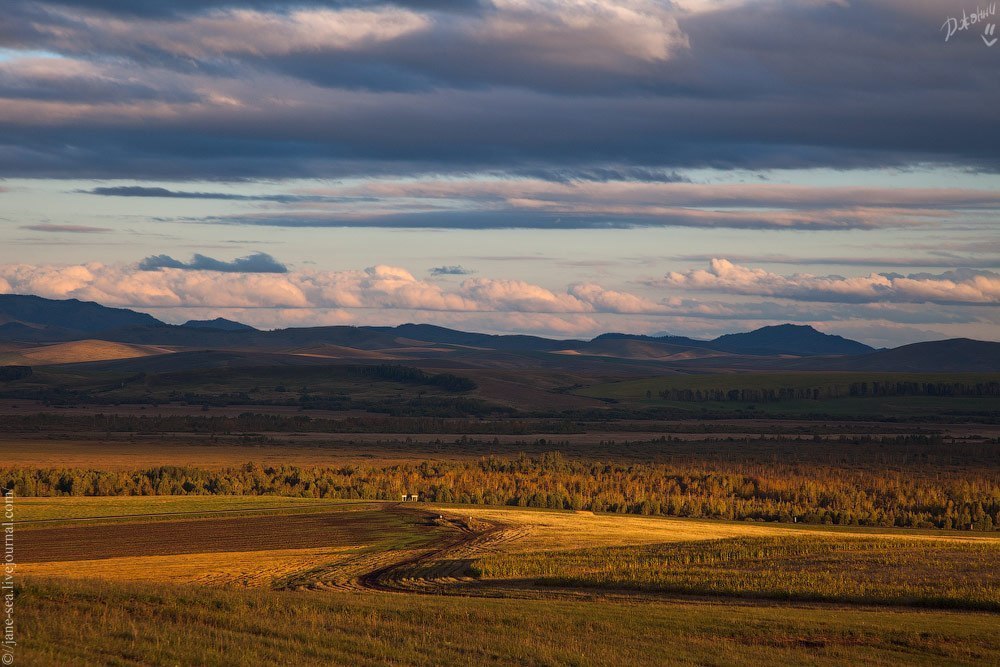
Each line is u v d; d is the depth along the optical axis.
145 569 70.19
